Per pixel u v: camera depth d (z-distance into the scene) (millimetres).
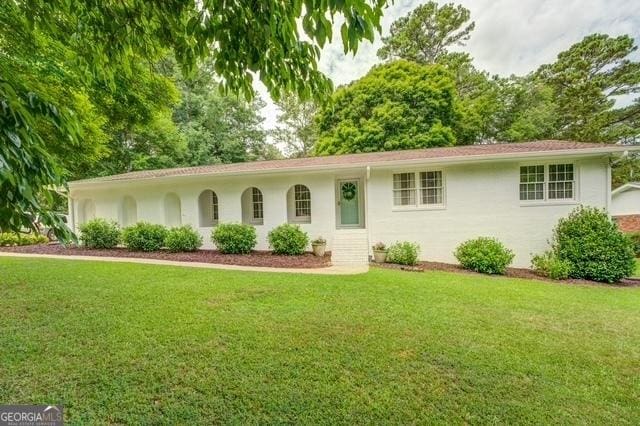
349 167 9648
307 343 3680
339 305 5027
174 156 20641
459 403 2654
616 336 4062
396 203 10203
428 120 19719
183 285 6152
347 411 2547
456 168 9727
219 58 2375
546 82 22219
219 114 23688
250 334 3902
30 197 1620
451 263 9703
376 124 19594
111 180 11445
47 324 4188
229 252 10391
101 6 2346
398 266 8805
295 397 2707
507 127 22281
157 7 2330
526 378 3043
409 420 2455
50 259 9305
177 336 3832
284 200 10867
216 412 2529
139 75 7328
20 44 5070
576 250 8047
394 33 24219
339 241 9852
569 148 8812
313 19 1816
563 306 5293
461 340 3824
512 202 9391
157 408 2564
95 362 3225
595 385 2953
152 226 11086
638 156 21594
